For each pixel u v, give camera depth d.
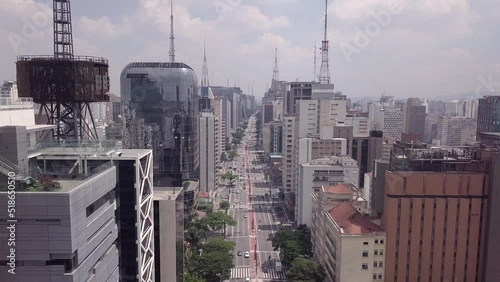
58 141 83.56
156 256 100.81
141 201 85.00
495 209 112.12
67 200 55.31
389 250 118.69
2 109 77.62
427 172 118.06
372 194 137.12
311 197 190.25
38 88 107.94
